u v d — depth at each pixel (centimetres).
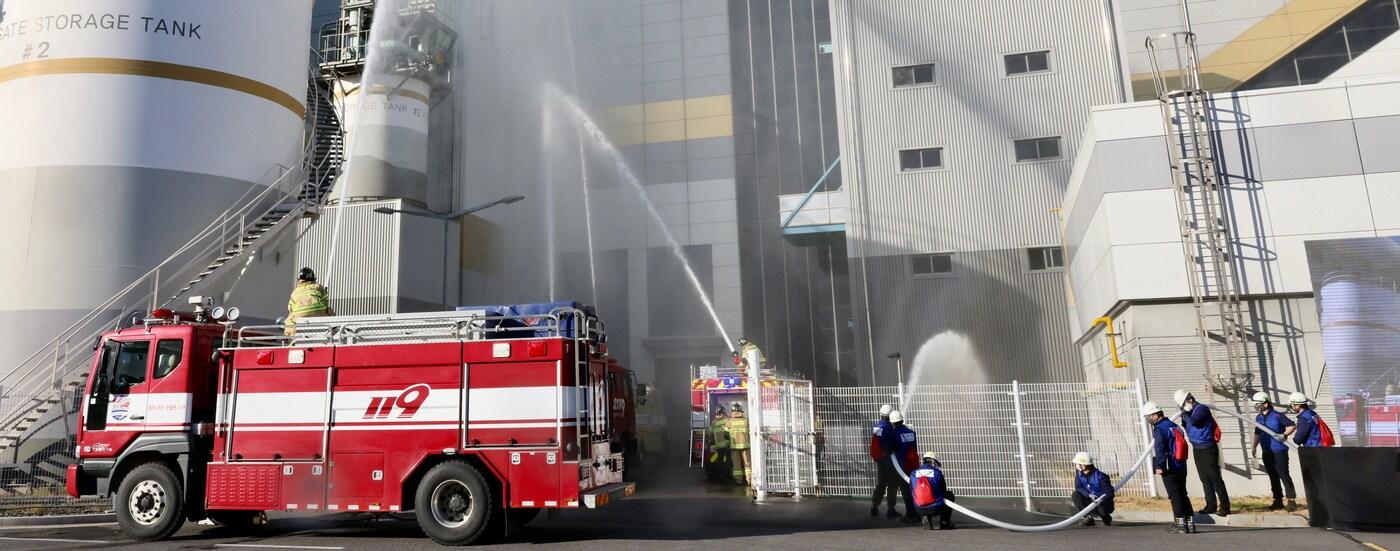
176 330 999
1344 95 1405
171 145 1622
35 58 1603
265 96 1786
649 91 3675
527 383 882
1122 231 1451
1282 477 1117
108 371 1005
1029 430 1311
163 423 967
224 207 1683
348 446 899
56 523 1144
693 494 1484
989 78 2702
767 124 3509
